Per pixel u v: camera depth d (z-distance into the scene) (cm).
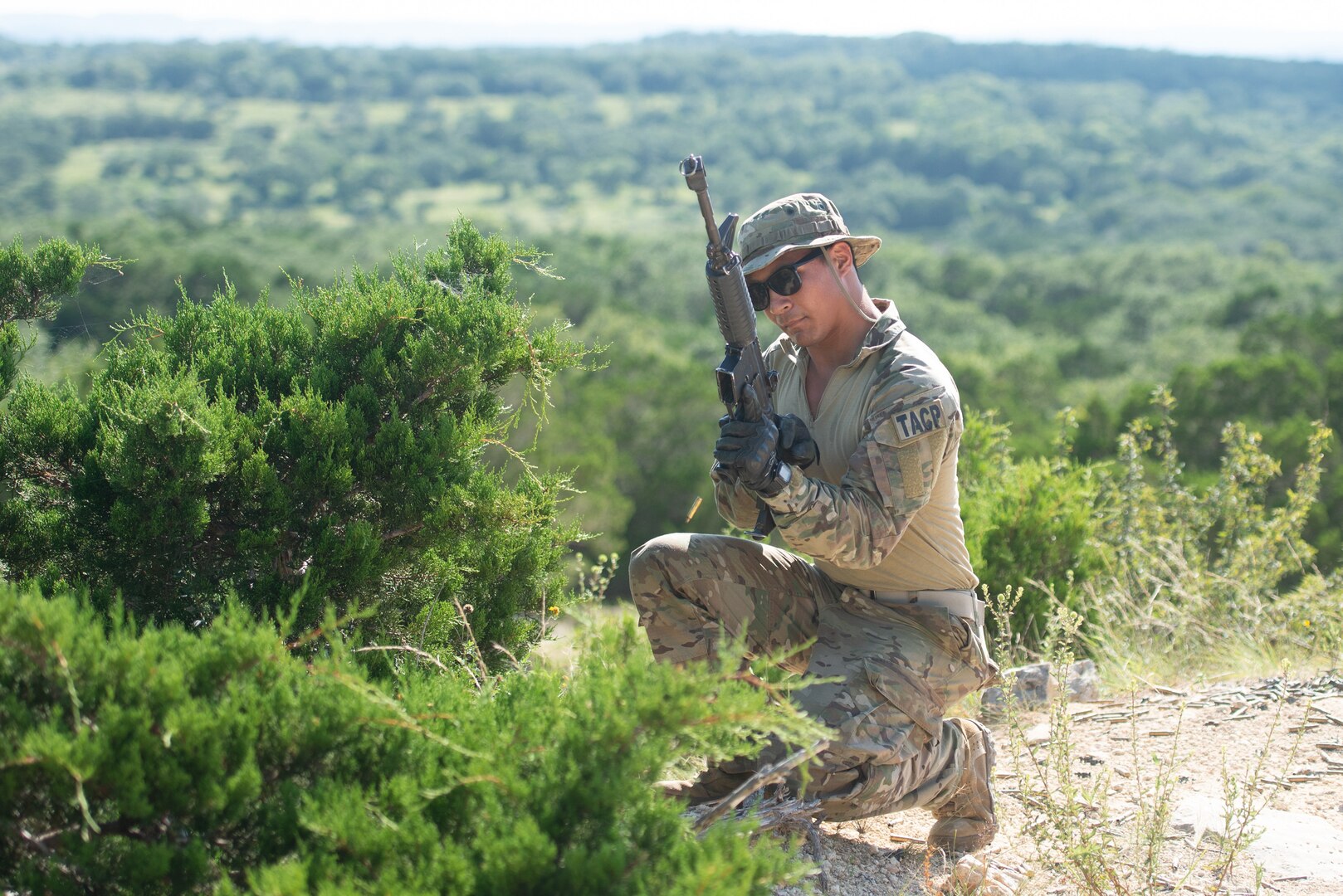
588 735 194
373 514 330
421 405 348
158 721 187
